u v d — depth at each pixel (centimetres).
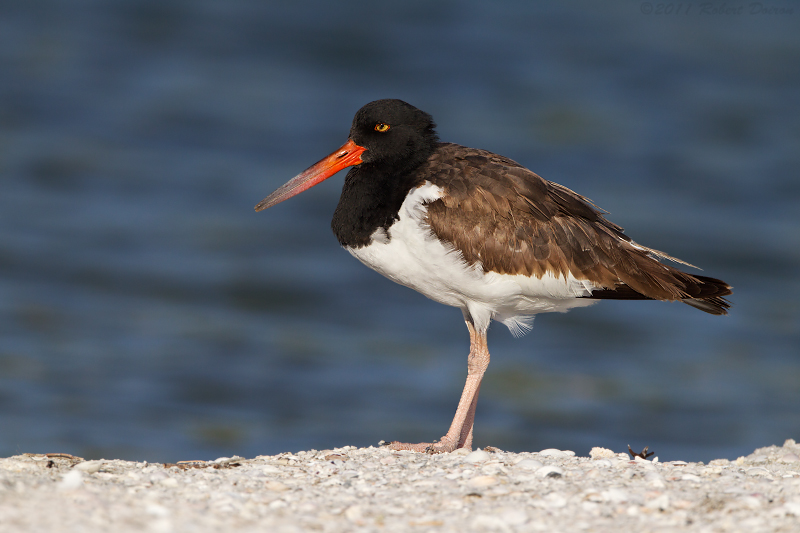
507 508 567
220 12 3800
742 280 2067
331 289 2023
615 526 539
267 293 1977
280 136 2686
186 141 2642
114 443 1361
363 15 3912
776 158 2730
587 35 3850
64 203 2298
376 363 1684
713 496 590
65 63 3111
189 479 630
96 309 1850
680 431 1470
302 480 638
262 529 519
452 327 1870
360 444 1376
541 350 1778
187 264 2086
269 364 1658
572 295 811
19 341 1700
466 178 802
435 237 789
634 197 2447
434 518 551
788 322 1908
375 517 553
